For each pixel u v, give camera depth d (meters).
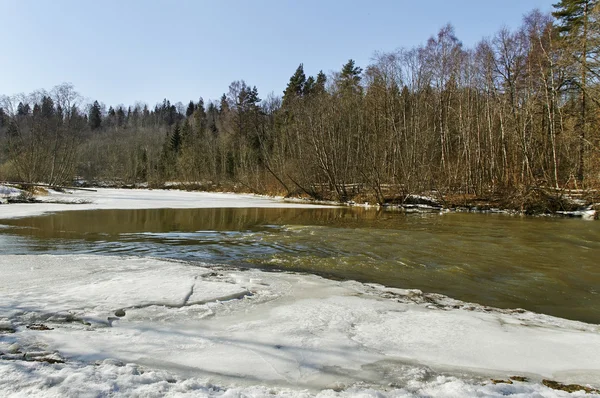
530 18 29.27
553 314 6.26
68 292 5.82
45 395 2.63
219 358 3.74
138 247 11.11
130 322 4.69
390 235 13.89
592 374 3.72
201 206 26.45
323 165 34.41
